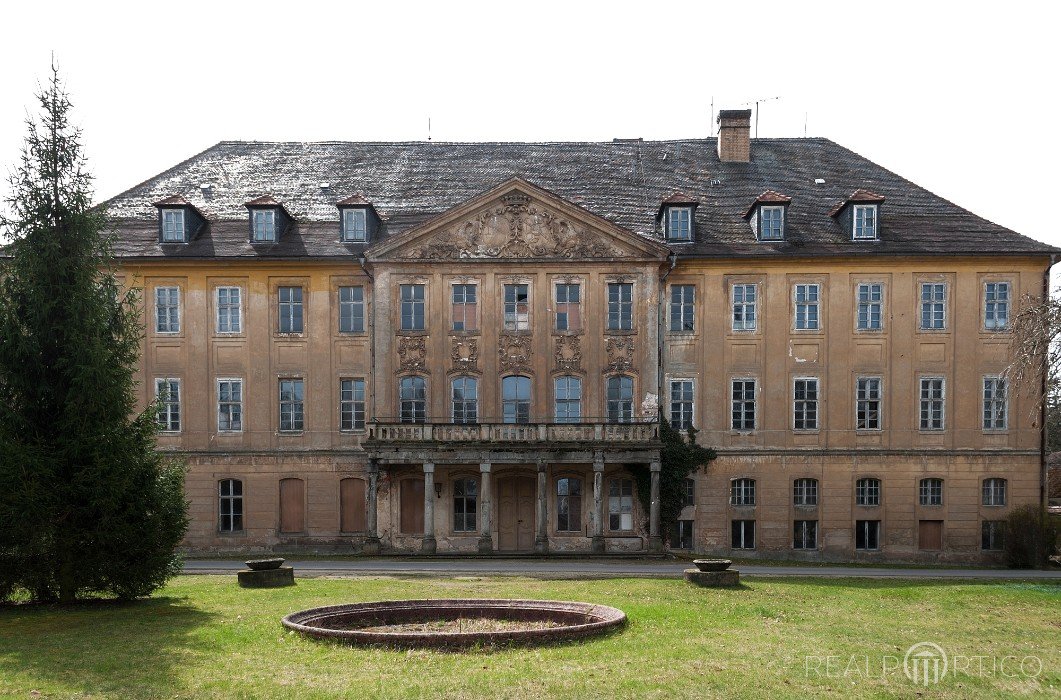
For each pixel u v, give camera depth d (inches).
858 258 1600.6
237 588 966.4
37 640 687.1
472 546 1569.9
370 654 619.5
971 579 1159.6
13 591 871.7
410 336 1588.3
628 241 1576.0
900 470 1594.5
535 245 1584.6
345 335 1608.0
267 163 1820.9
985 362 1600.6
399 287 1595.7
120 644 665.0
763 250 1600.6
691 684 557.6
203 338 1605.6
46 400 874.8
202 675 572.1
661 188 1756.9
